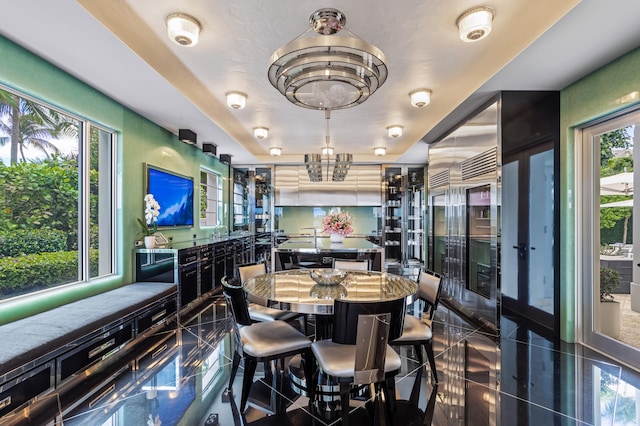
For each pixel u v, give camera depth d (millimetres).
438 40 2561
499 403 2242
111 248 3793
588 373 2654
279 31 2422
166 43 2592
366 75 2127
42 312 2738
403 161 7523
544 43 2469
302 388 2482
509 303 3557
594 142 3174
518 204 3498
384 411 2176
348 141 6051
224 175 7457
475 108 3938
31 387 2031
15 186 2670
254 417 2115
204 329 3758
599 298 3129
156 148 4566
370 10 2178
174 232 5133
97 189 3592
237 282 2820
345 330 1895
